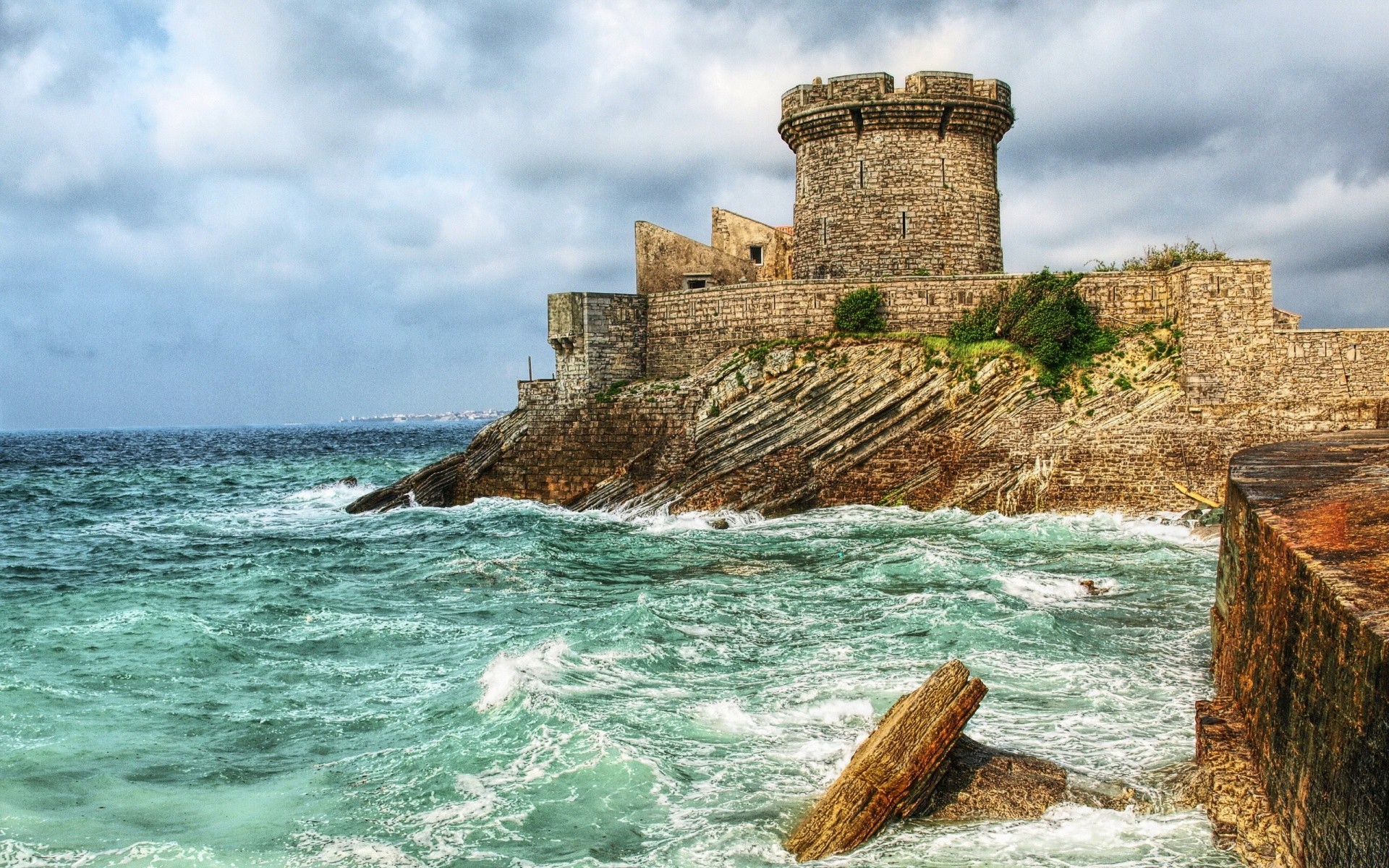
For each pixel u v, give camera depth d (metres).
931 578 27.47
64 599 28.69
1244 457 22.78
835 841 13.02
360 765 15.98
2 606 28.09
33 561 37.69
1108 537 34.19
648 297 47.47
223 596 28.50
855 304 43.16
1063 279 41.50
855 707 17.55
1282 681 12.39
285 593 28.58
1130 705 17.48
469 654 21.77
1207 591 25.91
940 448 40.16
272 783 15.48
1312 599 11.16
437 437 197.12
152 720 18.06
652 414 44.22
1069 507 39.12
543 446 46.88
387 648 22.55
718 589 27.33
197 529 46.06
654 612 23.64
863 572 28.73
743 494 40.84
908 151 47.72
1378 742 8.56
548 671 19.41
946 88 47.34
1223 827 12.85
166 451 142.50
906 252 47.88
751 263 52.03
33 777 15.55
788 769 15.26
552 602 26.70
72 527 47.88
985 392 39.97
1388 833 8.20
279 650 22.41
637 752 15.55
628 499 42.81
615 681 19.09
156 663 21.30
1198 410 38.81
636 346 47.25
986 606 23.48
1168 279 41.22
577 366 46.16
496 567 31.27
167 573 34.16
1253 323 38.72
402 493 48.59
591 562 32.31
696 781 14.91
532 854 13.13
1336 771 9.79
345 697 19.23
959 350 41.12
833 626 22.95
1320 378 38.69
